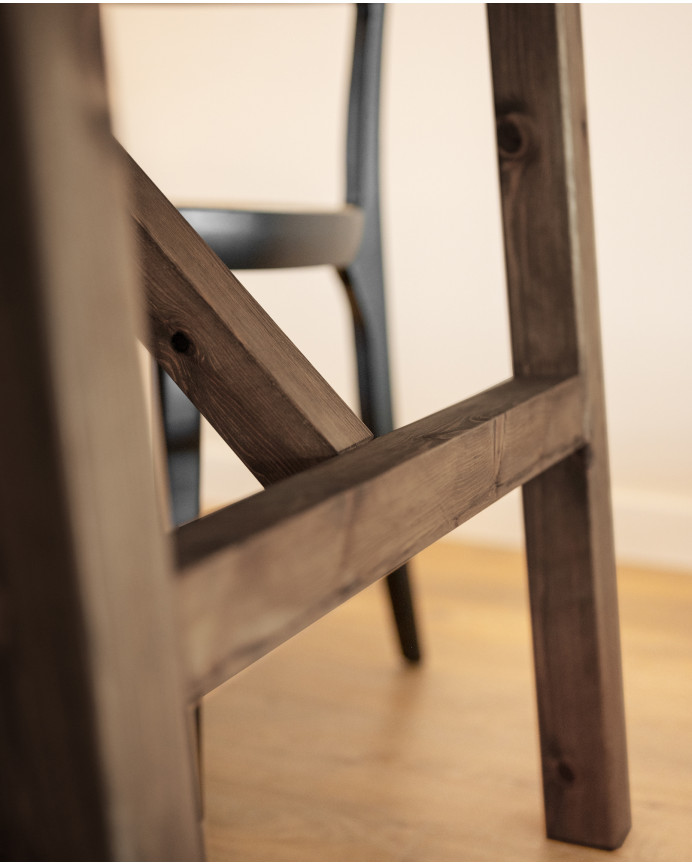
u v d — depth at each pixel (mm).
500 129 662
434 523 463
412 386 1479
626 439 1350
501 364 1404
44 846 269
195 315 495
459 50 1336
